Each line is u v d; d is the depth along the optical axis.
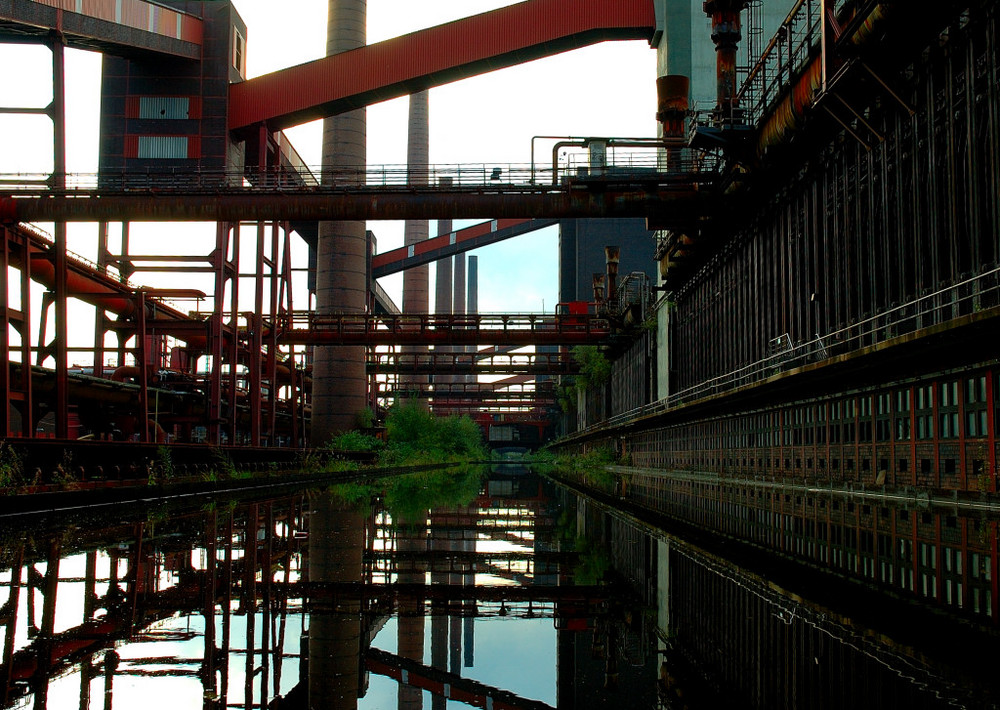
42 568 11.81
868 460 23.08
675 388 50.75
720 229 36.03
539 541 17.17
